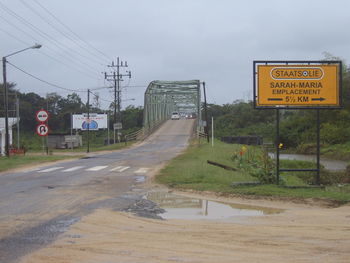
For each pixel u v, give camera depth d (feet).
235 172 59.26
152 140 207.21
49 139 230.27
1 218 29.58
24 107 270.26
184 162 78.28
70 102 350.23
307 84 45.39
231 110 411.75
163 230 26.16
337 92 45.50
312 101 45.44
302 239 23.71
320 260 19.74
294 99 45.37
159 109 340.59
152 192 43.65
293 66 45.29
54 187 46.96
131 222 28.63
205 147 135.13
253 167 53.36
